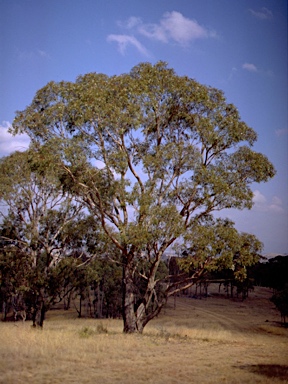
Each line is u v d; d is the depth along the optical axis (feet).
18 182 107.96
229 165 86.07
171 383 36.91
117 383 36.47
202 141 89.10
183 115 88.48
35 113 87.51
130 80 83.97
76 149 77.77
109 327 115.55
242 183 85.05
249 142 89.66
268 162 86.38
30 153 83.46
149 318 86.07
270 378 39.19
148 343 66.08
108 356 50.96
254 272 257.34
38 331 80.89
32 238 103.71
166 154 80.69
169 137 91.61
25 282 105.29
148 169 82.79
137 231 75.36
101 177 80.64
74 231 104.01
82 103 79.00
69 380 37.27
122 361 47.98
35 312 103.19
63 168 81.00
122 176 81.10
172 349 61.52
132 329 84.79
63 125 85.97
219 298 305.32
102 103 78.84
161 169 81.82
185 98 86.33
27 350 51.47
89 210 88.53
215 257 79.36
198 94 86.12
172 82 86.99
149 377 39.50
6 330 77.25
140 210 76.64
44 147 78.74
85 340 63.36
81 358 48.32
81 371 41.45
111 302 203.31
